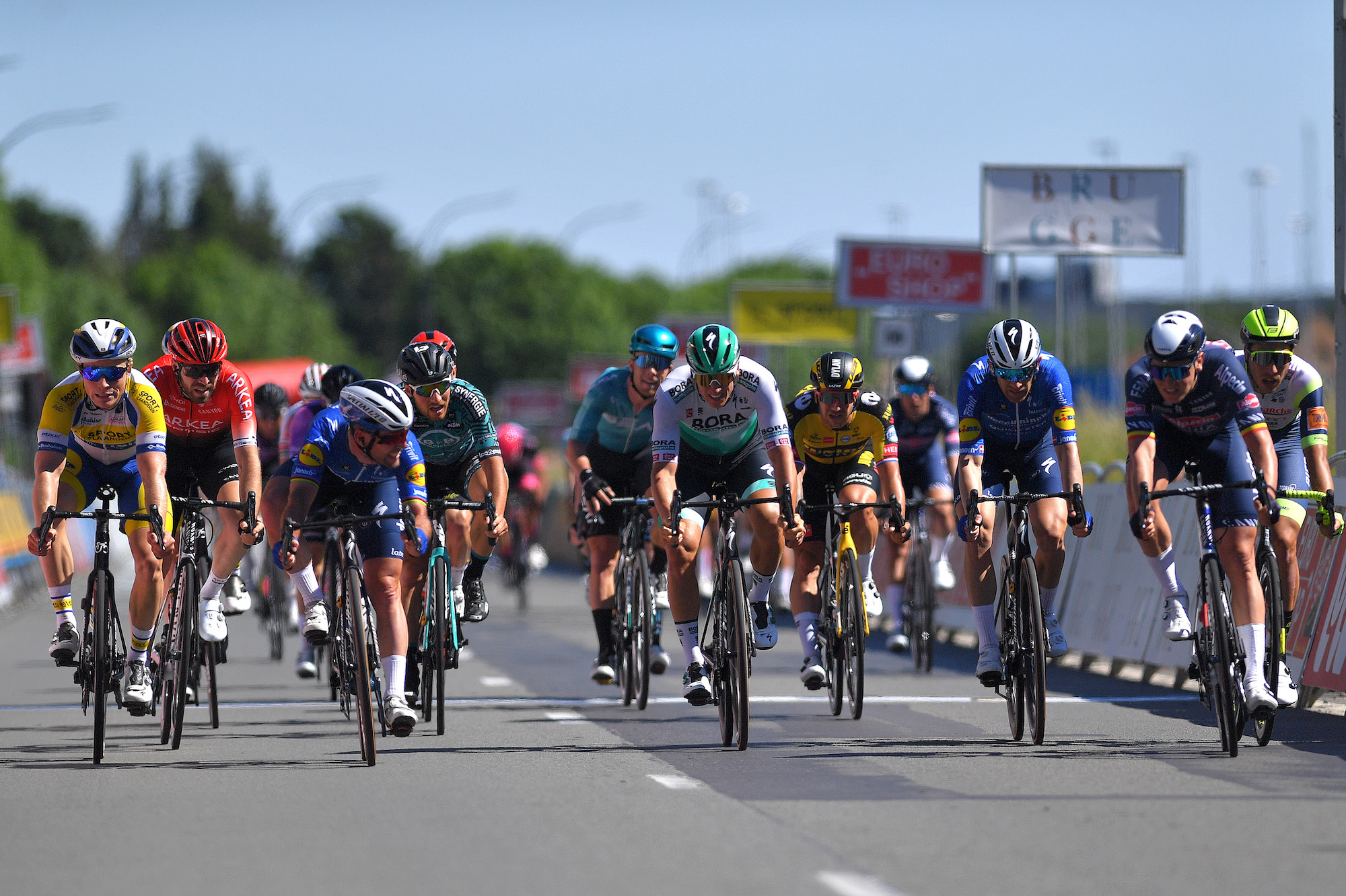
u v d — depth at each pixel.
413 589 27.19
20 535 69.75
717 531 26.84
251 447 26.42
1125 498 38.28
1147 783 21.05
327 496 24.42
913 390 38.06
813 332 105.75
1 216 167.75
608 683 31.48
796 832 17.88
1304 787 20.67
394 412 22.73
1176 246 57.59
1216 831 17.80
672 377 26.00
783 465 25.33
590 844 17.28
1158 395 24.62
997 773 22.02
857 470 28.84
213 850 17.17
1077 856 16.55
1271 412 27.45
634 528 30.73
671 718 29.08
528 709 30.58
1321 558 29.66
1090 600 39.00
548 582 81.56
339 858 16.72
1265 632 24.58
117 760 24.02
